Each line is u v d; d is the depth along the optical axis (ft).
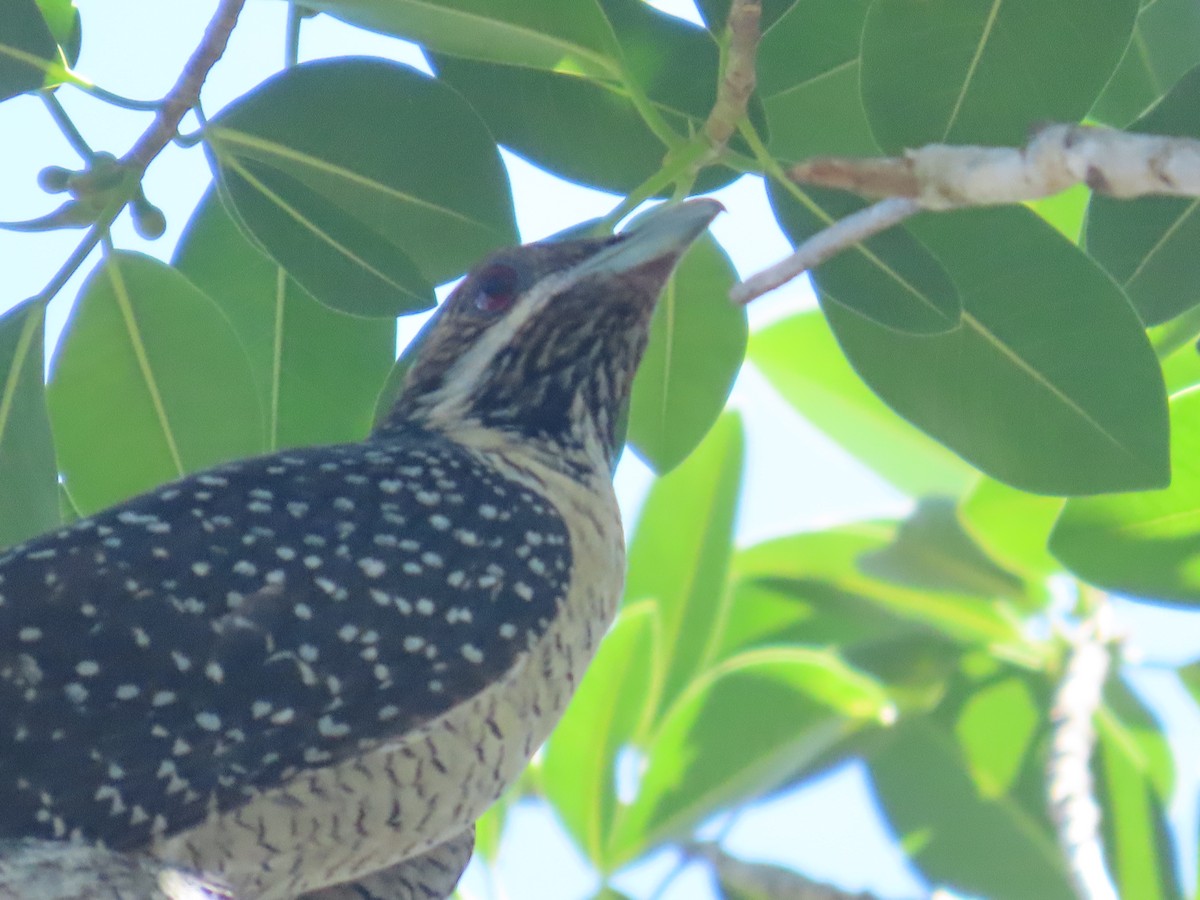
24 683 28.40
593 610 33.17
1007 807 48.57
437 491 32.50
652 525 47.88
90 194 32.37
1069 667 46.24
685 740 47.88
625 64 32.94
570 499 34.45
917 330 32.50
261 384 37.11
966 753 49.16
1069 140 29.32
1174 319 39.34
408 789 30.01
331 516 31.42
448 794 30.40
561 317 36.19
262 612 29.89
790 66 36.37
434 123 33.91
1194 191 28.60
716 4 32.45
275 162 34.04
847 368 49.47
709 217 34.58
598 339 36.17
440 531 31.83
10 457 33.35
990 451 34.01
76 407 35.76
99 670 28.76
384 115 33.83
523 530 32.60
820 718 48.80
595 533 34.24
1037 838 48.19
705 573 47.73
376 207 34.71
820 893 44.98
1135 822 47.75
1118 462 33.63
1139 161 28.84
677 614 47.78
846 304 32.63
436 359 37.19
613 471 36.96
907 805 48.70
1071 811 43.09
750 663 48.88
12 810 27.94
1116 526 39.06
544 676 31.73
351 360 37.09
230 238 36.91
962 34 31.42
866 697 49.65
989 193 29.86
